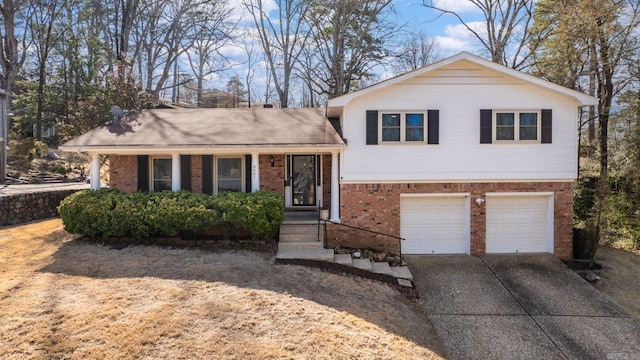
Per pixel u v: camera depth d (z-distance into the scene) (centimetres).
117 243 1132
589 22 1798
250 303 760
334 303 825
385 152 1273
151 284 826
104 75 2822
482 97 1262
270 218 1165
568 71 1967
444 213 1316
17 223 1422
